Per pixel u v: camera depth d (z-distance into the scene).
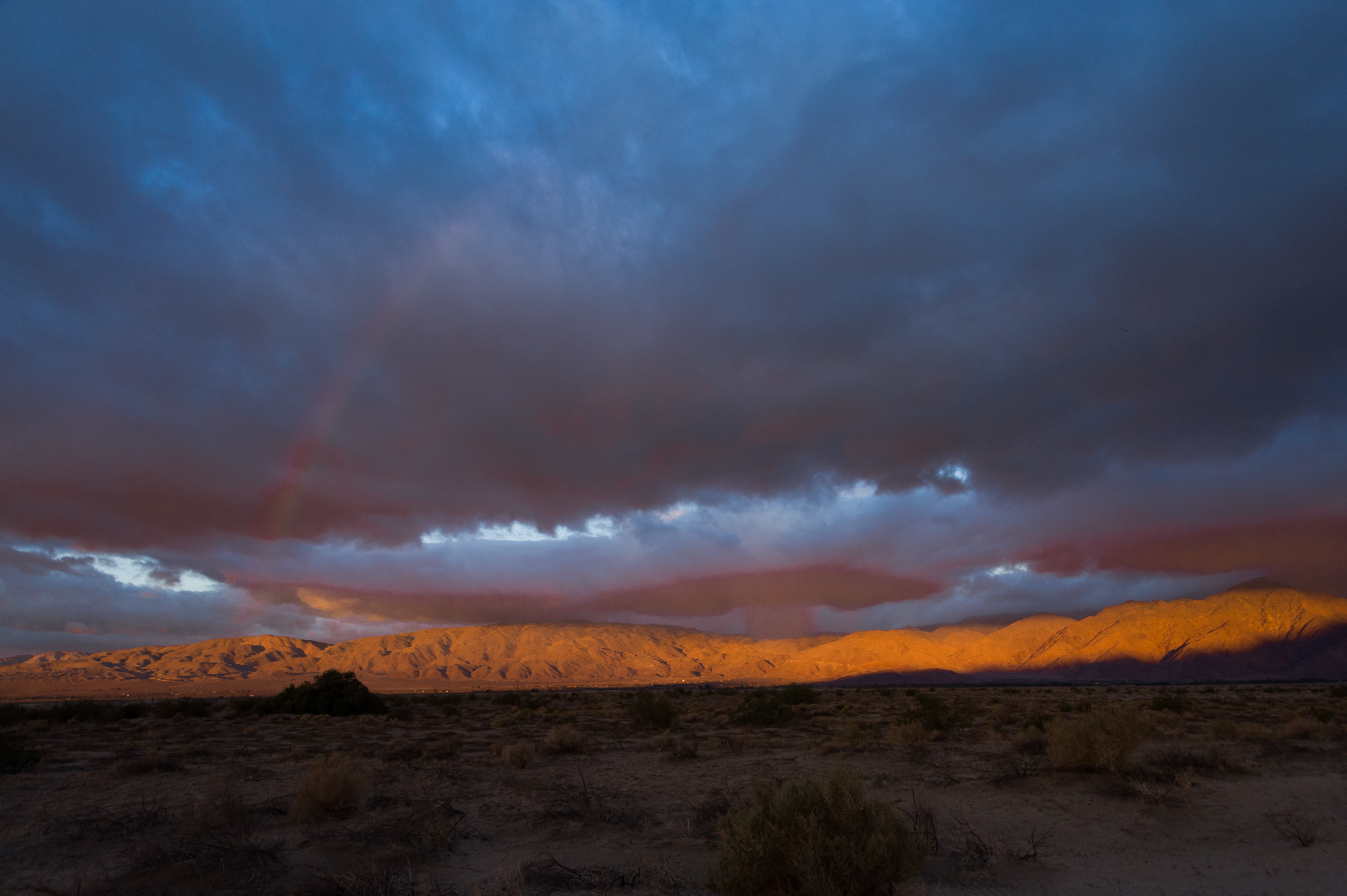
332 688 46.03
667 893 8.38
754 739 25.28
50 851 9.90
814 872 7.27
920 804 13.18
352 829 10.93
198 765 18.45
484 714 43.53
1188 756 16.42
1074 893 8.61
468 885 8.66
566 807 12.87
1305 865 9.38
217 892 8.19
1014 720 30.47
